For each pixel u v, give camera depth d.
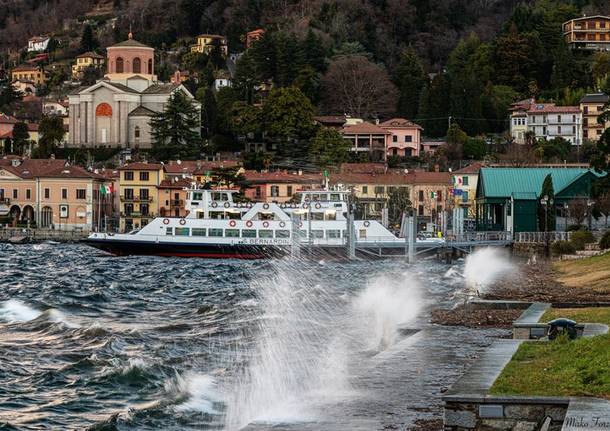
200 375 61.34
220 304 102.75
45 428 52.09
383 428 43.62
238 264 177.38
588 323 65.69
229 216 195.62
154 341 75.75
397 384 53.09
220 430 49.28
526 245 192.38
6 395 58.53
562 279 132.75
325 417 45.59
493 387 43.22
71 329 82.06
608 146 174.50
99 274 153.12
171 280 141.75
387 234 192.38
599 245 175.38
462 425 41.25
